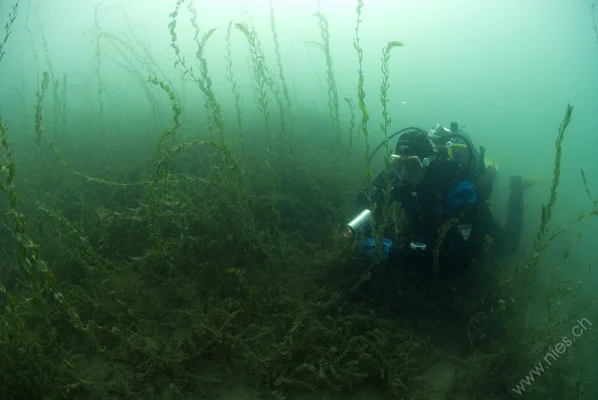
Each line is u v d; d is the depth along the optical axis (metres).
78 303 2.90
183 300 3.21
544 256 4.30
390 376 2.62
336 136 5.06
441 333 3.19
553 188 2.61
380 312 3.24
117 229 3.86
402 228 3.34
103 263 3.36
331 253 3.54
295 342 2.64
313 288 3.36
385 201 3.02
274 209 4.03
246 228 3.54
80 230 3.39
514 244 4.07
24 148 6.03
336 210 4.38
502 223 5.21
